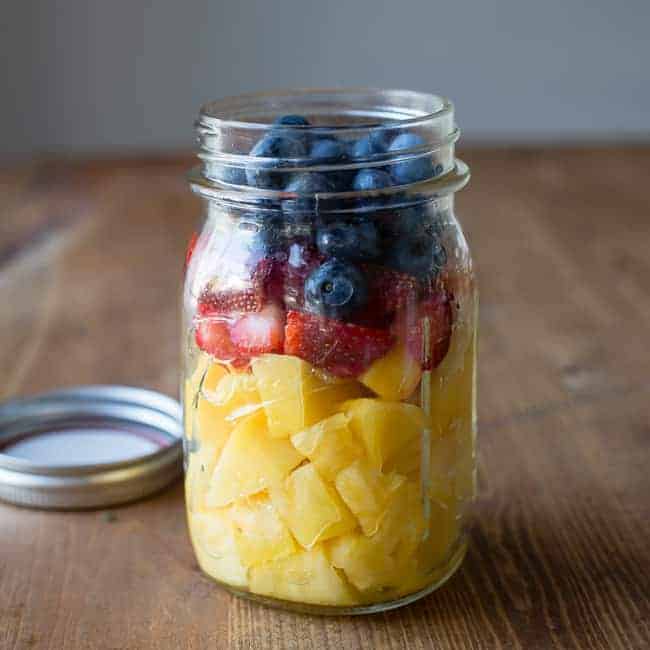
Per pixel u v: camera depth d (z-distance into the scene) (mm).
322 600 439
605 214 882
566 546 481
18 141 1265
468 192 945
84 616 446
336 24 1238
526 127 1290
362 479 426
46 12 1216
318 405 421
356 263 416
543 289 732
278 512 432
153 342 659
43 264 788
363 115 464
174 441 530
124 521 505
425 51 1254
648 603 448
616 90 1272
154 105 1260
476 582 462
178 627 440
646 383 607
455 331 437
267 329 420
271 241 422
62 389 581
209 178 435
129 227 862
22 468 509
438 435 438
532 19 1244
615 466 534
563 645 428
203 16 1228
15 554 483
